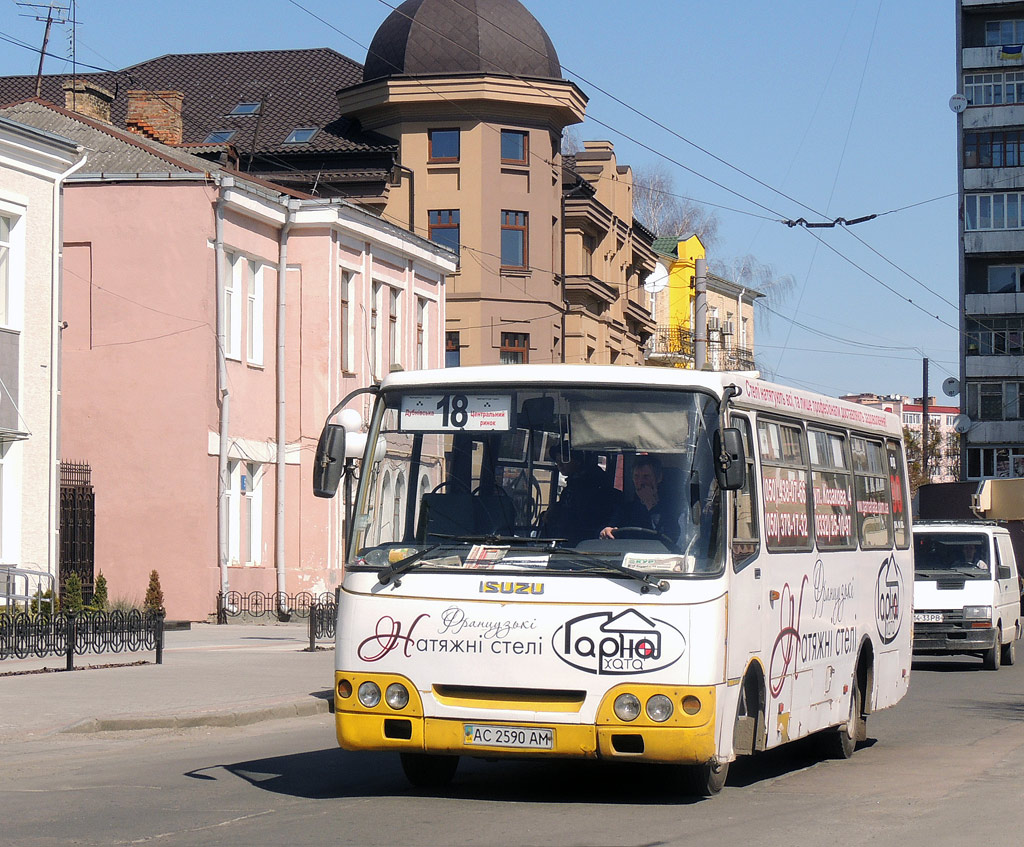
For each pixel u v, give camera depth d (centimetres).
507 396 1025
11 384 2591
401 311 4094
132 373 3341
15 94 5269
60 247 2731
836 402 1368
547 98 4959
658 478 992
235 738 1483
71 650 1973
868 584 1430
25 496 2636
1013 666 2652
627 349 6219
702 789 1068
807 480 1245
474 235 4897
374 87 4912
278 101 5125
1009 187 7594
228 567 3344
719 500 989
